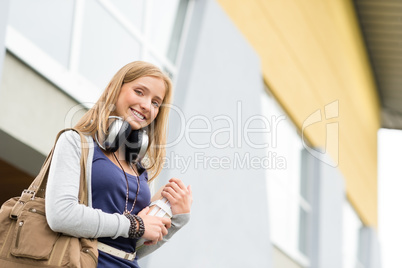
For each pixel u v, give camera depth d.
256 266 9.29
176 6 8.27
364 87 18.56
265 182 9.73
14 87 5.52
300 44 12.50
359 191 16.47
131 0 7.34
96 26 6.67
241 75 9.39
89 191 2.80
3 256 2.71
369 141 18.59
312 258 12.20
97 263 2.76
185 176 7.64
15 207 2.79
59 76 6.01
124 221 2.78
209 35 8.56
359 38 18.17
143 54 7.46
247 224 9.09
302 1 12.83
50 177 2.73
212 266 8.13
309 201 12.52
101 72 6.68
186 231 7.57
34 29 5.82
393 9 17.23
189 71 8.07
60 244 2.70
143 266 6.71
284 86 11.42
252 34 10.22
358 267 16.53
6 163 6.11
